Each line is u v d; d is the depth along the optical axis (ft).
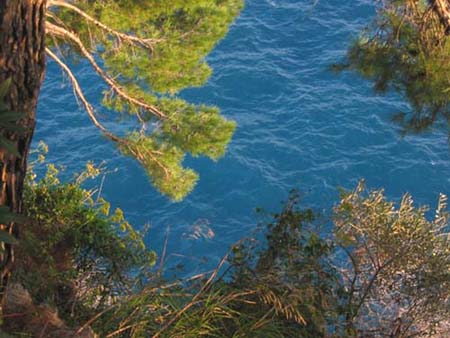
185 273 136.67
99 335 24.09
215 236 148.05
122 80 53.93
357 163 166.81
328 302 29.89
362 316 35.50
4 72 20.80
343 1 215.51
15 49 20.81
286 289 28.40
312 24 208.85
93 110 55.98
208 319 24.54
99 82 186.70
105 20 50.14
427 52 37.76
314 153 169.27
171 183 55.16
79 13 50.60
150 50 52.70
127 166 161.07
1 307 22.61
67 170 162.30
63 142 171.32
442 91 36.60
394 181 163.32
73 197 42.19
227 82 190.29
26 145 21.63
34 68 21.27
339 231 35.53
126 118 55.36
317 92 186.29
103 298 31.99
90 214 40.81
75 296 30.99
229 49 200.54
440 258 34.94
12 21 20.62
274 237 31.68
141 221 151.23
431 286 34.50
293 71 194.08
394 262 35.17
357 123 176.24
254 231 31.19
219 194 158.30
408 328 35.27
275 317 27.45
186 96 187.62
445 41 37.11
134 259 39.37
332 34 205.98
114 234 40.40
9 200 21.65
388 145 169.99
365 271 36.22
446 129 40.06
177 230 148.97
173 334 23.40
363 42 39.45
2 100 19.57
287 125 177.68
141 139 54.85
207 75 53.42
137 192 157.58
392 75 38.88
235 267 29.14
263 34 205.36
